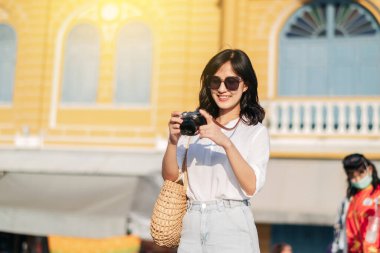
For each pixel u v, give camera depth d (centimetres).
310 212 1351
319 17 1579
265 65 1577
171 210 404
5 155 1616
